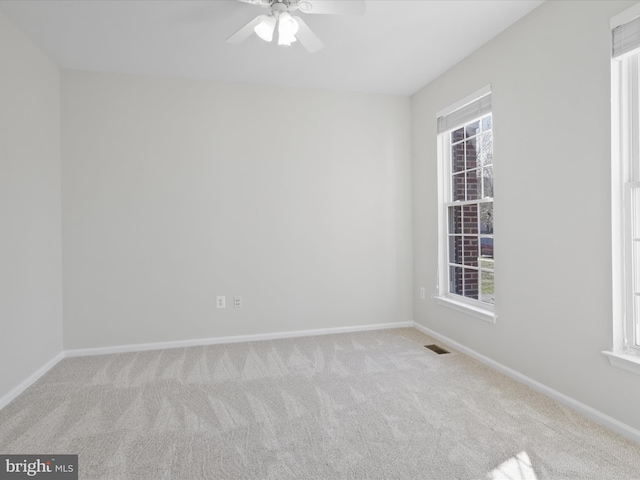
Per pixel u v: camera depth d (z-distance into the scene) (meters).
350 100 4.08
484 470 1.76
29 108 2.84
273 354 3.39
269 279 3.88
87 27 2.71
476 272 3.35
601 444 1.96
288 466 1.80
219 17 2.62
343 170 4.07
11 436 2.07
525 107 2.67
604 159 2.12
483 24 2.77
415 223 4.21
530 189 2.64
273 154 3.87
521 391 2.60
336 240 4.06
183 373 2.97
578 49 2.26
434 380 2.80
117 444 1.99
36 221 2.93
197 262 3.69
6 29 2.55
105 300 3.48
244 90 3.79
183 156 3.64
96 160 3.44
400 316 4.26
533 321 2.64
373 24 2.74
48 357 3.10
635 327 2.05
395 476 1.73
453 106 3.45
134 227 3.54
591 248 2.21
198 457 1.88
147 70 3.46
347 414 2.30
